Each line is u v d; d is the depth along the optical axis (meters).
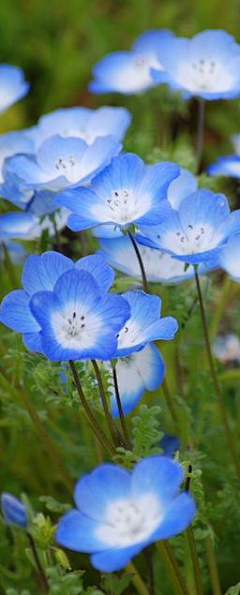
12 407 0.62
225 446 0.64
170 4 1.02
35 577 0.61
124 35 1.00
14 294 0.52
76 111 0.66
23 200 0.61
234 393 0.71
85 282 0.51
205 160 0.89
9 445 0.67
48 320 0.51
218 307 0.65
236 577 0.62
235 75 0.65
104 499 0.49
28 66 1.00
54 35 1.04
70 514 0.48
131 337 0.52
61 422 0.67
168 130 0.84
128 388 0.56
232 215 0.56
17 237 0.62
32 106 0.99
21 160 0.59
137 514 0.49
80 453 0.63
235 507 0.60
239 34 0.97
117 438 0.54
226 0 0.98
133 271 0.58
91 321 0.51
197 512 0.54
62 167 0.59
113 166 0.56
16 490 0.67
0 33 1.00
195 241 0.56
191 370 0.65
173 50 0.65
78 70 0.97
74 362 0.54
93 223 0.54
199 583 0.55
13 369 0.57
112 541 0.48
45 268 0.52
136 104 0.83
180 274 0.58
